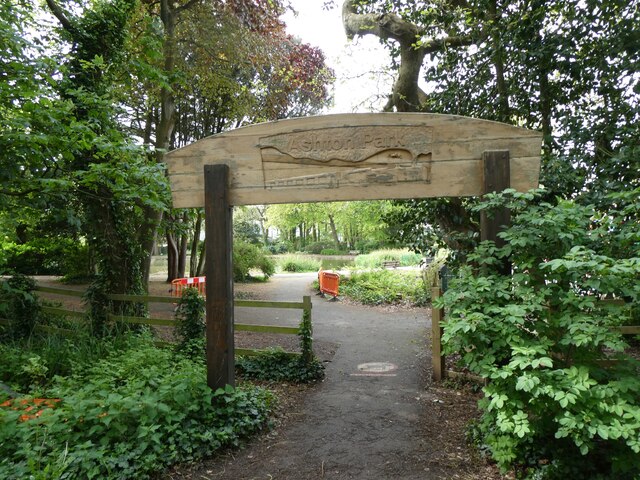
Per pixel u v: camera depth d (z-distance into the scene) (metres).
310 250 43.84
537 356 3.08
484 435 3.91
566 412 2.69
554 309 3.25
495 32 6.76
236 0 13.27
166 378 4.40
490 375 3.00
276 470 3.63
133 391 4.05
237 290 17.67
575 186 5.82
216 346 4.38
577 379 2.74
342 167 4.28
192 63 14.41
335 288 14.83
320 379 6.30
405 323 10.65
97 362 5.83
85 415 3.60
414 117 4.12
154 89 12.64
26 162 6.38
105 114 7.32
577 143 6.02
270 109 15.95
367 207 25.08
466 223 7.03
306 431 4.45
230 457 3.87
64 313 7.75
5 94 5.94
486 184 3.86
